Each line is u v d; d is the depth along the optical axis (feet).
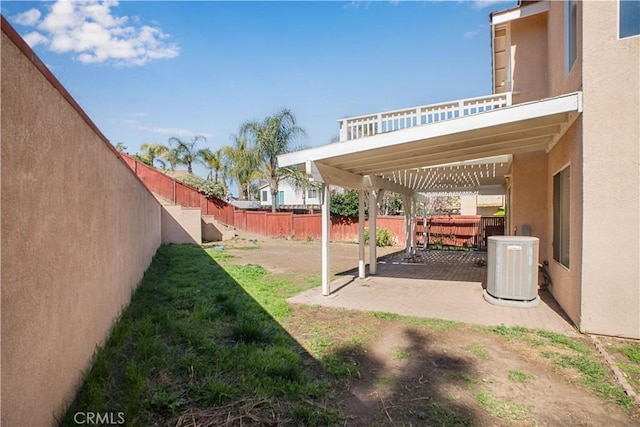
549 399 10.55
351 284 27.99
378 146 20.36
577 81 17.22
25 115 7.06
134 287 22.62
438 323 17.63
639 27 14.89
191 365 11.98
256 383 10.96
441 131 18.79
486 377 11.94
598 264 15.74
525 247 20.74
